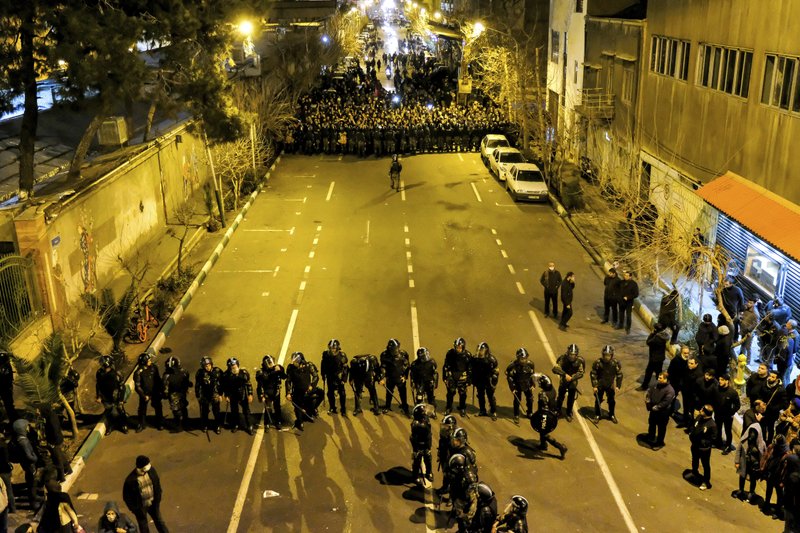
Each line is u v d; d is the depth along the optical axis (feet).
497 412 52.60
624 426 50.80
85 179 71.20
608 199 93.86
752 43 65.00
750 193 64.90
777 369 53.57
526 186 104.42
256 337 64.39
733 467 45.91
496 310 70.18
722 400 46.14
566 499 42.73
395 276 78.28
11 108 63.26
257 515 41.42
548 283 67.46
